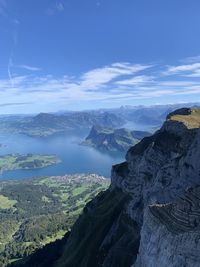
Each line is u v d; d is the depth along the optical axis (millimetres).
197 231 53344
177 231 57250
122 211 137625
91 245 139500
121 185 161000
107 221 144000
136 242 117438
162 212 64750
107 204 160250
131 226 125875
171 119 133500
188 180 97562
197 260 51469
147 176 128500
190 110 149750
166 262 56719
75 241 158500
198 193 61969
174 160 106250
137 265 69000
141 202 126750
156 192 107938
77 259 140125
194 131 115062
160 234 60719
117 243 122312
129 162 158750
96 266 130625
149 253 63062
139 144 158125
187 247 53406
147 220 67000
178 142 117812
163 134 130500
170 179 104750
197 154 96562
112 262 117000
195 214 58094
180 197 63656
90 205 184250
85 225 158625
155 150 127438
